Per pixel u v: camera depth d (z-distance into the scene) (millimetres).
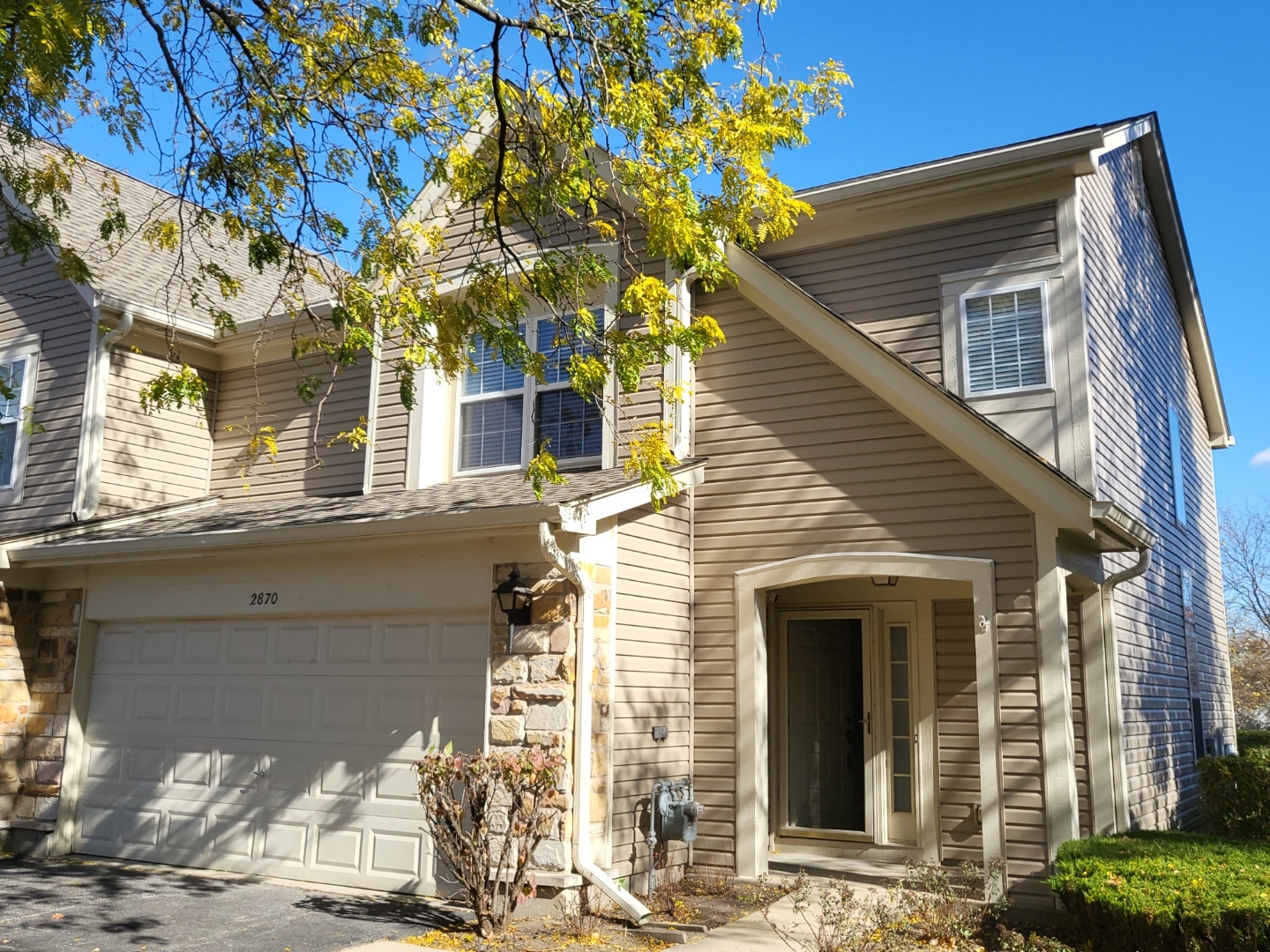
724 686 9578
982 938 7398
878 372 9125
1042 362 9461
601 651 8359
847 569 9141
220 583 10062
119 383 12344
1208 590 15984
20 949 6535
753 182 7859
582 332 7945
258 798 9461
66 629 11023
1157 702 11172
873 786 10430
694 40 7895
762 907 8180
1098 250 10430
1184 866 6730
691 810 8633
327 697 9305
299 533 8922
